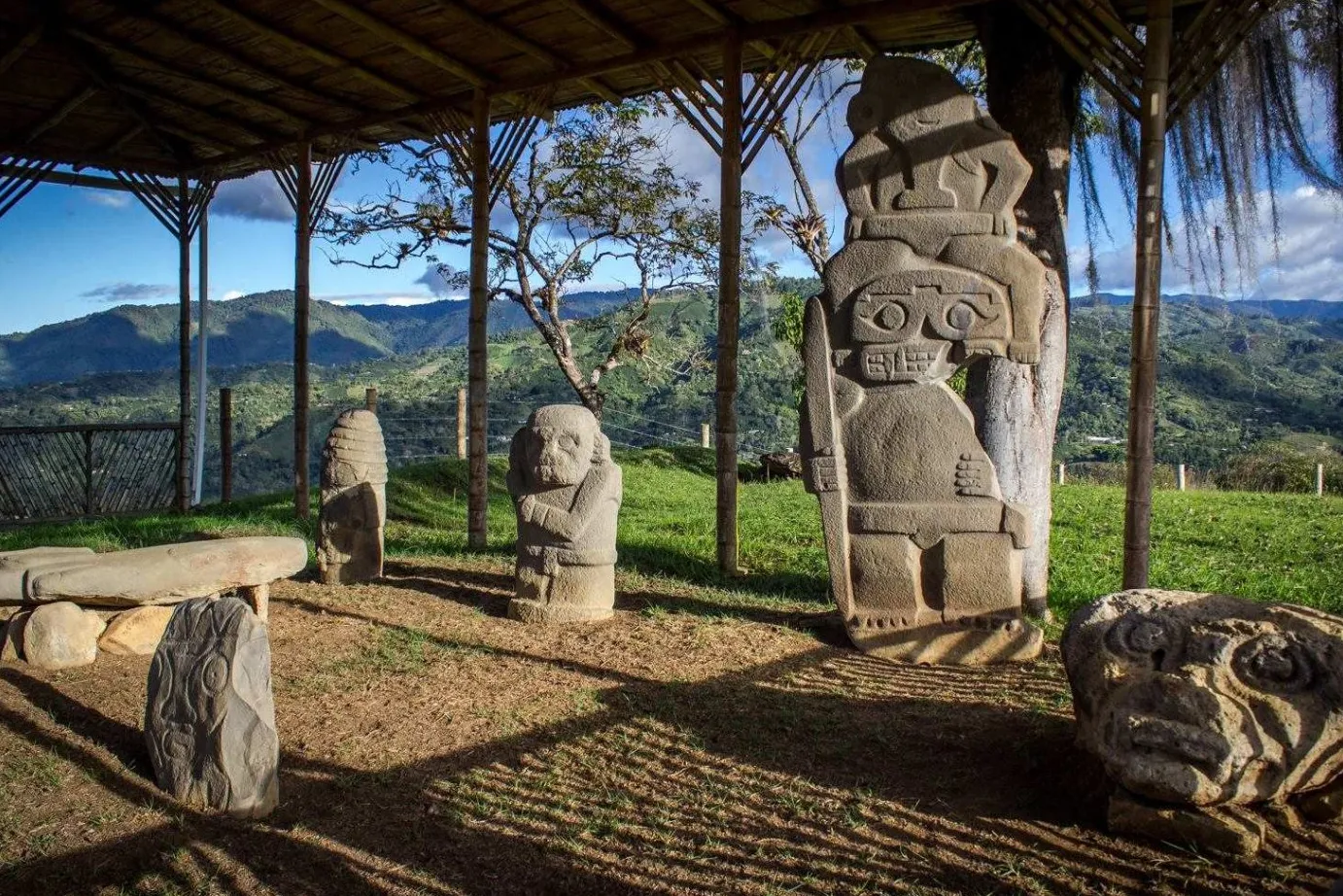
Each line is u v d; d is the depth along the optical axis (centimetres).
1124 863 362
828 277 695
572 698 569
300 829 411
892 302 675
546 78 978
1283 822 374
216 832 410
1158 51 618
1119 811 380
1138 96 656
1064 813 404
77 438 1338
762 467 1877
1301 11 764
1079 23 663
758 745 497
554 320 1945
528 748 495
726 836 398
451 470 1582
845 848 384
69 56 1002
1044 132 747
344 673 615
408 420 2022
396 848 394
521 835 404
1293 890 335
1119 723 380
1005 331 657
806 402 698
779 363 3325
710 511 1389
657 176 1883
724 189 866
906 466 673
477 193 1036
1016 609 651
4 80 1070
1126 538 639
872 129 686
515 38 893
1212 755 359
